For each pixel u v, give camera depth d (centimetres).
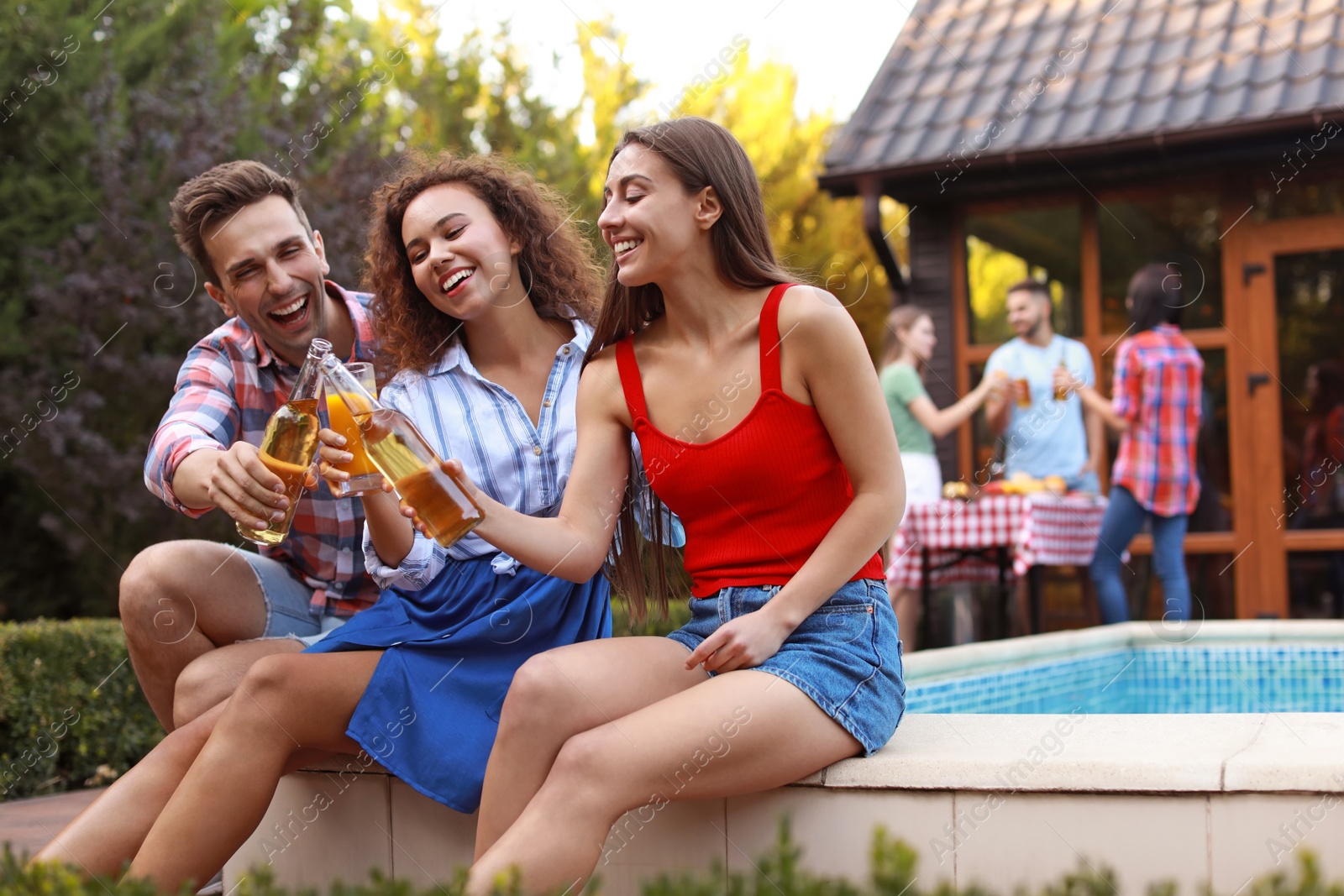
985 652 331
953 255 626
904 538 493
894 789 154
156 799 171
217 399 217
